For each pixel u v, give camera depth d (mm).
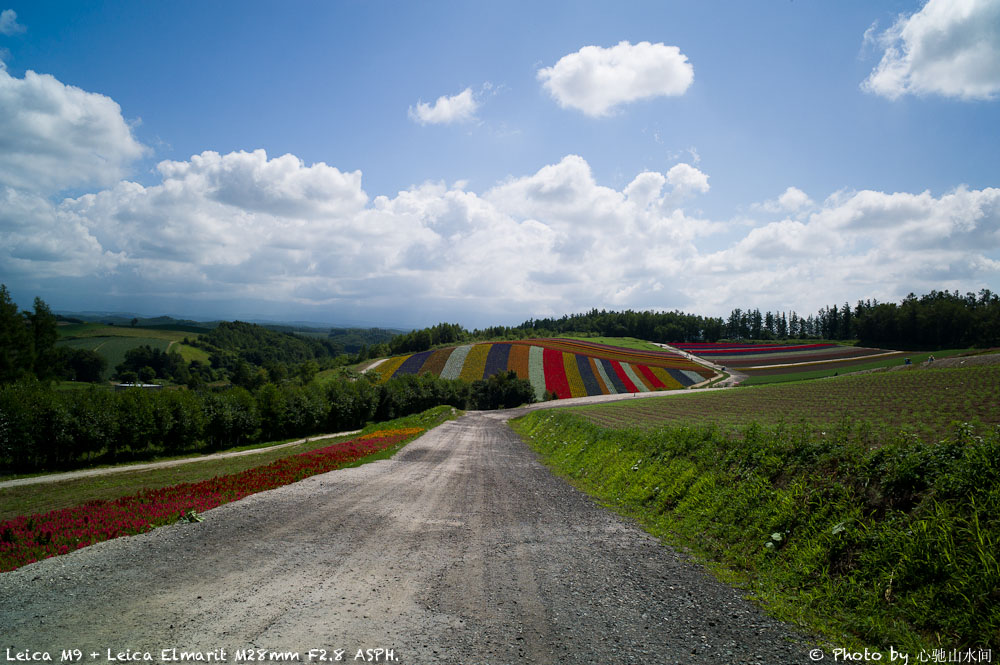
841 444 9312
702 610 6016
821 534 7367
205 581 6211
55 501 15422
